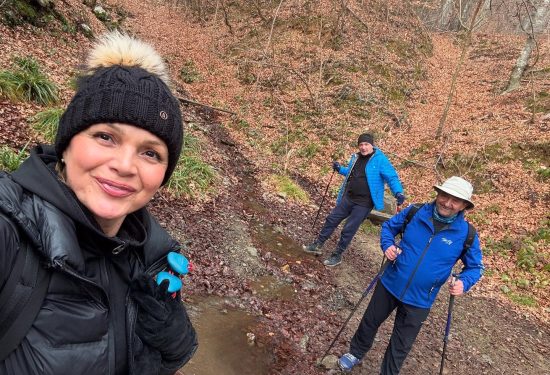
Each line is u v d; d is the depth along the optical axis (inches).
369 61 643.5
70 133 35.5
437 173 415.8
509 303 250.4
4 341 30.9
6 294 30.8
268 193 329.1
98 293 36.7
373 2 802.2
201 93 553.9
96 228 36.5
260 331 160.6
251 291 188.4
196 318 154.6
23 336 31.6
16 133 207.8
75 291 35.0
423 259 125.1
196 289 173.5
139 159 36.9
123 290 40.3
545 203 351.9
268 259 223.8
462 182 120.0
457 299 240.7
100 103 34.5
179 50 681.6
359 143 231.6
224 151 385.4
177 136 39.1
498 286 268.8
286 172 397.7
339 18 680.4
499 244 315.6
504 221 343.3
